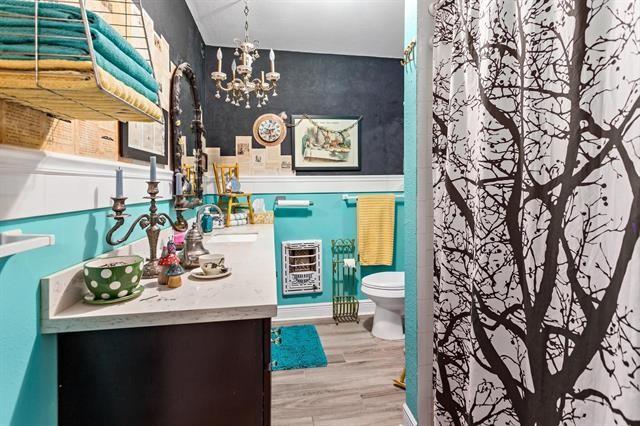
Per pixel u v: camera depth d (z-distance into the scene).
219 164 2.90
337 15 2.43
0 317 0.67
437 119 1.35
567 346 0.76
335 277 3.10
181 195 1.52
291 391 1.94
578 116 0.73
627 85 0.63
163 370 0.86
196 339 0.87
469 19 1.13
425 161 1.49
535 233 0.85
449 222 1.23
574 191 0.74
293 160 3.00
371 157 3.14
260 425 0.88
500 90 0.94
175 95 1.81
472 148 1.13
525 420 0.89
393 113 3.17
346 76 3.08
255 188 2.93
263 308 0.88
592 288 0.70
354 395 1.90
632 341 0.61
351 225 3.10
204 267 1.14
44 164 0.78
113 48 0.69
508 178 0.93
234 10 2.35
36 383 0.77
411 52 1.55
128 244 1.24
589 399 0.71
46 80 0.61
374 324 2.72
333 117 3.04
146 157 1.46
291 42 2.83
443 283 1.27
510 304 0.93
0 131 0.69
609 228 0.67
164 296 0.95
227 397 0.88
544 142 0.83
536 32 0.83
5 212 0.67
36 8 0.60
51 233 0.83
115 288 0.89
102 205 1.06
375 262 3.05
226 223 2.60
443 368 1.28
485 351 0.98
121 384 0.84
